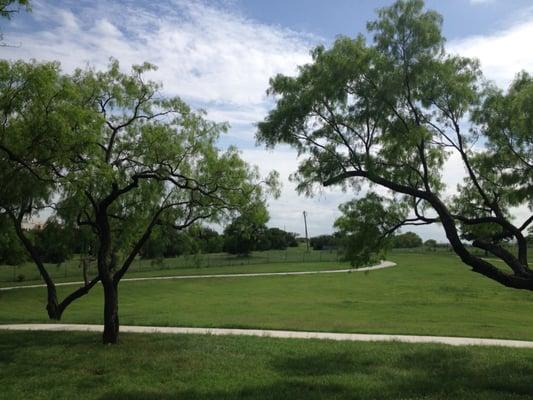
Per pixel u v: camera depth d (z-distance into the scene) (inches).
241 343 704.4
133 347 670.5
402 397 440.1
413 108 542.0
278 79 567.5
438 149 587.8
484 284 2190.0
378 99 515.8
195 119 733.9
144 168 725.3
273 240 4943.4
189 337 760.3
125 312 1375.5
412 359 605.6
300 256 4074.8
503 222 556.4
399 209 601.0
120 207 850.1
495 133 589.0
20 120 591.8
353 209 603.8
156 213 784.3
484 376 521.7
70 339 739.4
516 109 515.8
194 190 749.3
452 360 599.8
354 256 601.9
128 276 2682.1
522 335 824.3
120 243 864.3
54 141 570.6
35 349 656.4
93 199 709.3
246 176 750.5
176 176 719.7
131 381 495.5
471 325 990.4
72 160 591.2
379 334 822.5
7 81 545.0
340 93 533.0
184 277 2618.1
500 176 614.5
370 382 493.7
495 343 740.7
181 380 501.4
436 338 784.9
